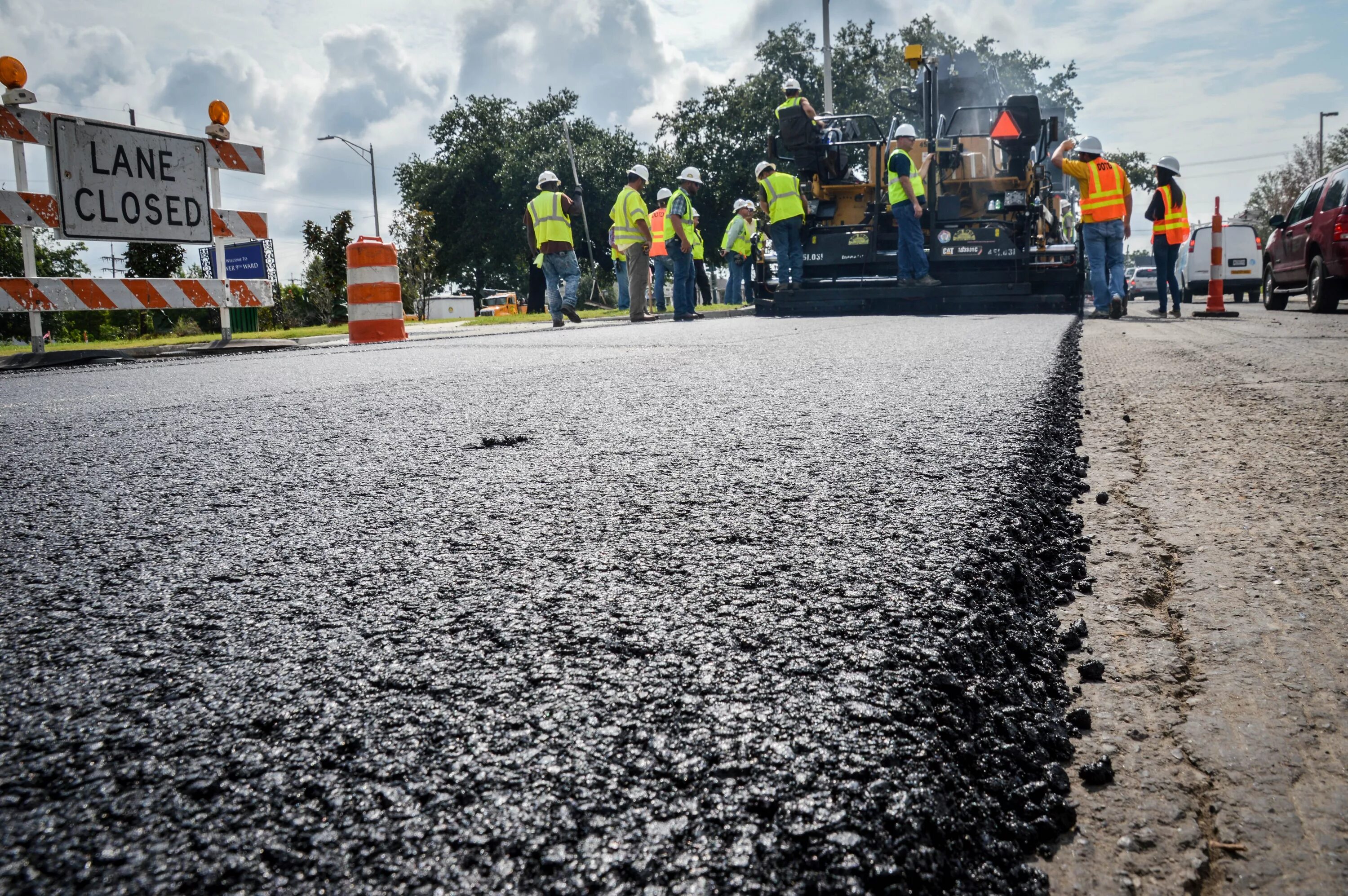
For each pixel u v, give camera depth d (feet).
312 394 12.88
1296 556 5.98
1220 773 3.43
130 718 3.14
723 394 11.52
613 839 2.47
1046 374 13.28
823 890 2.31
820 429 8.91
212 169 27.78
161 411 11.57
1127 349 20.88
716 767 2.82
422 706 3.22
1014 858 2.78
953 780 2.95
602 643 3.78
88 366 21.49
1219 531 6.61
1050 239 41.55
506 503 6.25
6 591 4.55
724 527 5.55
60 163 24.45
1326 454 9.05
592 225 147.54
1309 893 2.78
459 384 13.51
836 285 41.70
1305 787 3.34
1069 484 7.81
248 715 3.15
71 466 7.96
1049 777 3.27
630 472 7.15
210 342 28.07
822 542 5.22
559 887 2.29
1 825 2.50
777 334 23.61
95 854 2.38
